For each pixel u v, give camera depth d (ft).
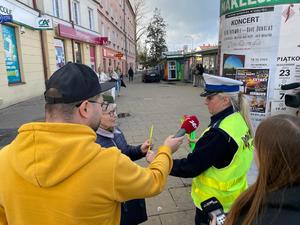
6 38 34.53
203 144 6.02
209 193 6.25
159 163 4.53
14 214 3.62
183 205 11.18
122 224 6.47
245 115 6.56
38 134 3.32
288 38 8.30
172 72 94.38
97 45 80.38
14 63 36.88
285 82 8.58
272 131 3.23
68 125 3.41
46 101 3.66
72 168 3.28
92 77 3.88
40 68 44.57
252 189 3.52
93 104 3.85
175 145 5.23
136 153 7.71
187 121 6.30
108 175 3.45
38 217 3.44
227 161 5.99
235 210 3.64
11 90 34.91
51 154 3.25
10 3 33.60
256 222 3.17
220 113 6.37
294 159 3.05
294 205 2.97
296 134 3.09
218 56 10.37
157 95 50.24
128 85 80.59
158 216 10.46
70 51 57.82
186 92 55.16
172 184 12.87
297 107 7.91
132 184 3.69
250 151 6.27
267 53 8.61
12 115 28.76
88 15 72.28
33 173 3.24
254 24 8.63
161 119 28.04
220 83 6.28
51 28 42.04
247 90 9.14
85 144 3.40
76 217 3.35
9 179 3.55
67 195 3.31
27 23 38.86
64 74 3.66
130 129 24.04
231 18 9.24
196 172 6.07
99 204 3.43
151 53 124.67
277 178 3.15
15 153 3.43
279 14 8.21
